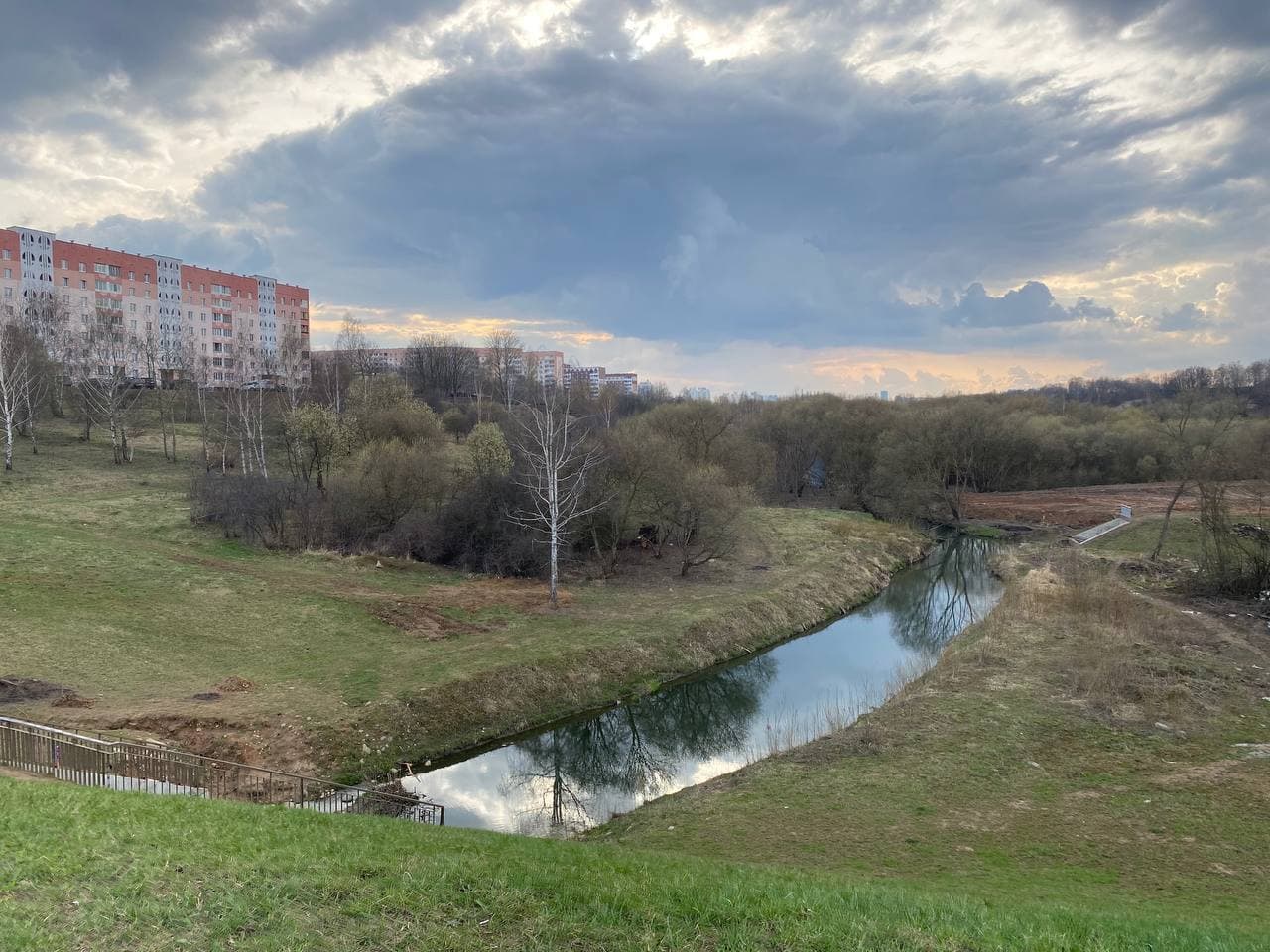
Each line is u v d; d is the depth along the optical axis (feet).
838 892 40.34
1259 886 52.65
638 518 181.68
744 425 310.86
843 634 147.84
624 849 52.42
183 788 62.54
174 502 175.11
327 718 84.17
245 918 30.55
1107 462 319.06
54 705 78.13
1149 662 103.91
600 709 104.68
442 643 113.50
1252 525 176.76
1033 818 64.18
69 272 328.70
